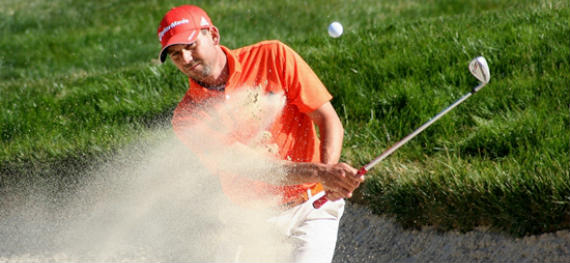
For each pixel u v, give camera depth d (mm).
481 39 24344
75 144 23078
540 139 17016
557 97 19141
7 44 55094
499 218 15047
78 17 61812
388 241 16781
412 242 16359
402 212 16500
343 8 51094
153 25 55281
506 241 14984
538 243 14539
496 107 19688
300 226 12875
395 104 21000
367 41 27344
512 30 24703
